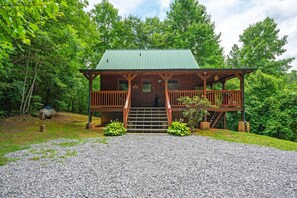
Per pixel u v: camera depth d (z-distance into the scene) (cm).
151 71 1015
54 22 990
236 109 1030
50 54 1084
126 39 2672
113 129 859
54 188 327
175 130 863
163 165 459
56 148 609
